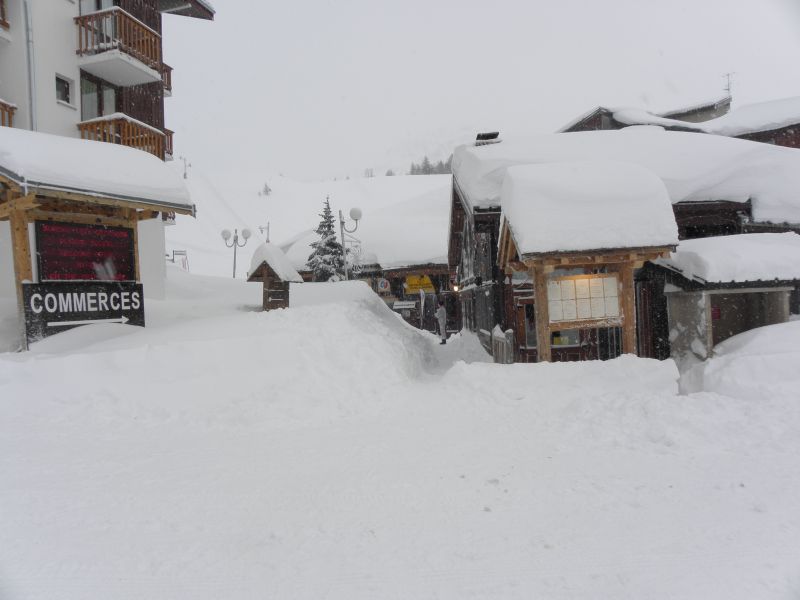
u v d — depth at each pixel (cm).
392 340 1210
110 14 1603
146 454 593
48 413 721
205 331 994
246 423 740
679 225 1409
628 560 364
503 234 1095
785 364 822
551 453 606
